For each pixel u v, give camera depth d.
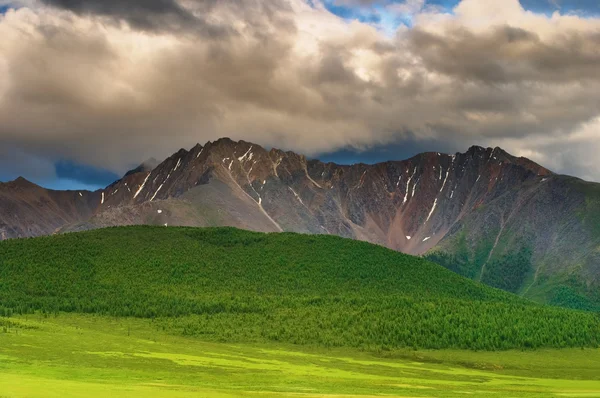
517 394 179.25
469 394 175.00
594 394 184.62
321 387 174.75
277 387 169.50
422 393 172.38
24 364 180.00
